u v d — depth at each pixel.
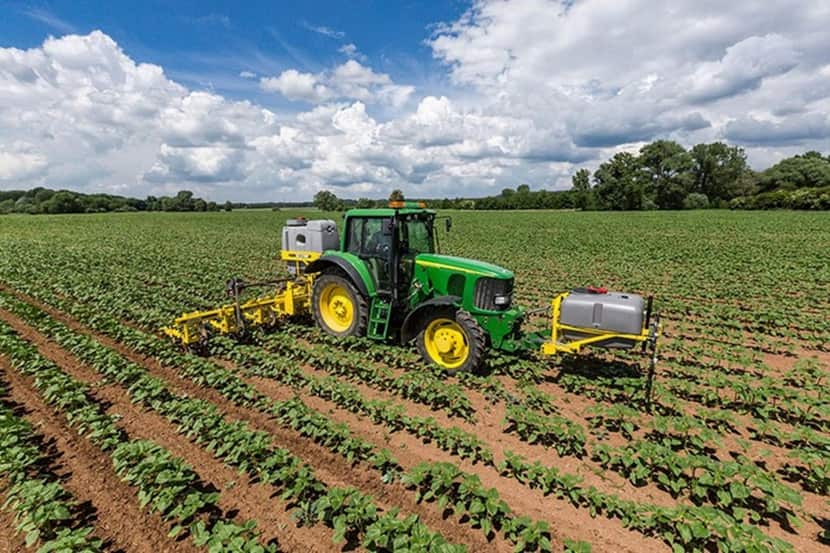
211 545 3.48
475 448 4.95
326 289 8.85
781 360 8.01
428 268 7.70
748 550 3.41
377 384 6.80
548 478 4.36
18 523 3.95
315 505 3.97
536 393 6.08
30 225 46.09
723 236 29.88
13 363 7.25
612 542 3.79
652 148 81.44
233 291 8.37
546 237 30.86
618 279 15.41
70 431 5.49
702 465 4.32
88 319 9.80
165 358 7.55
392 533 3.70
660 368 7.36
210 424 5.25
